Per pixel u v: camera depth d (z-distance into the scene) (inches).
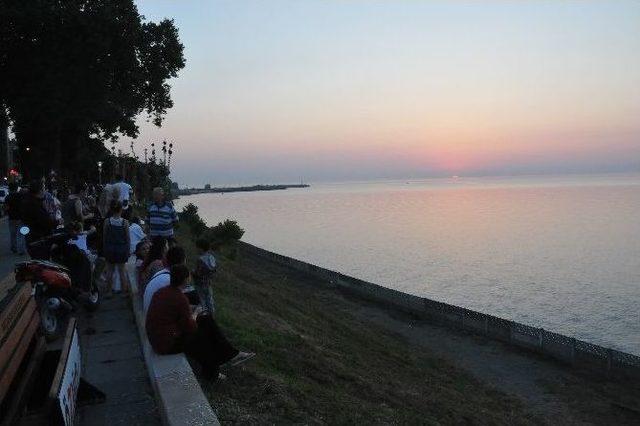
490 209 7455.7
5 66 1445.6
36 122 1515.7
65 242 368.8
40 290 305.6
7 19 1353.3
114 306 395.2
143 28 1581.0
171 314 260.1
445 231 4441.4
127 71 1523.1
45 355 216.5
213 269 441.7
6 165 2130.9
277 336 491.8
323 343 621.6
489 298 1927.9
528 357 951.0
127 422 226.5
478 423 515.8
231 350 281.6
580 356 906.7
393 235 4188.0
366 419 322.0
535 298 1919.3
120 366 287.7
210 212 7608.3
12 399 177.0
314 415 288.8
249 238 4050.2
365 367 573.6
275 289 1120.2
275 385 307.1
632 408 727.7
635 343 1385.3
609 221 5137.8
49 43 1403.8
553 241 3624.5
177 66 1648.6
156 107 1713.8
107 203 586.9
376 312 1240.8
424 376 706.8
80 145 1891.0
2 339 171.8
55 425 167.2
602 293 1985.7
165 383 226.5
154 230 467.5
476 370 874.8
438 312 1178.6
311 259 2906.0
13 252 560.1
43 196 451.2
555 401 755.4
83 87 1440.7
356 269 2568.9
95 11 1434.5
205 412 201.9
